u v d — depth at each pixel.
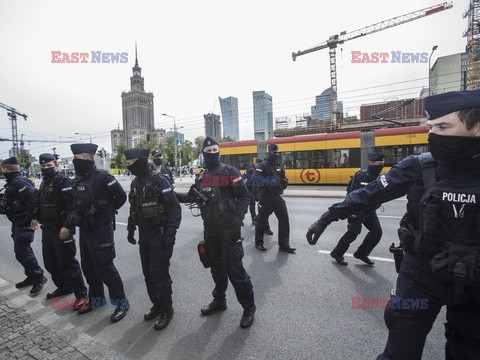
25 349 2.22
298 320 2.64
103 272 2.80
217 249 2.71
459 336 1.31
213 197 2.56
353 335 2.38
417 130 12.69
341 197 11.37
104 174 2.85
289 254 4.54
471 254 1.13
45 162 3.10
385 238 5.27
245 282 2.53
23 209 3.49
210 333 2.49
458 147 1.13
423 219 1.27
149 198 2.63
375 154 3.66
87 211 2.72
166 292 2.65
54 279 3.36
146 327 2.65
